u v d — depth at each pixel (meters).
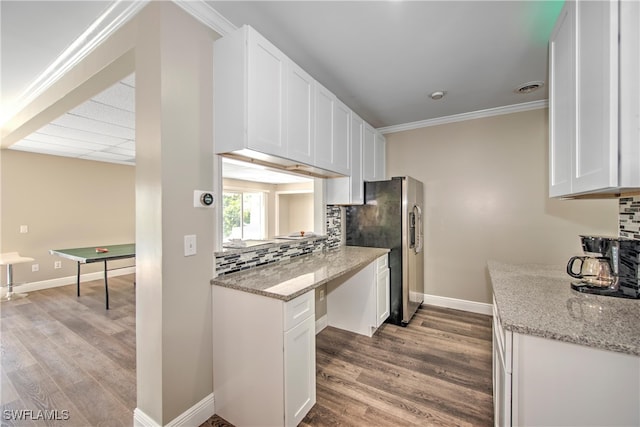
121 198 5.39
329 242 3.02
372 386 1.92
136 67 1.51
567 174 1.26
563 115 1.31
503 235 3.08
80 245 4.86
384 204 3.04
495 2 1.53
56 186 4.62
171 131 1.43
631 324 1.03
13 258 3.87
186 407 1.53
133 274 5.45
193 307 1.56
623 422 0.91
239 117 1.54
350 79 2.41
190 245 1.54
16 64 2.06
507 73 2.30
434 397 1.81
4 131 3.38
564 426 0.98
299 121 1.94
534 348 1.02
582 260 1.53
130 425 1.59
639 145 0.89
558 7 1.56
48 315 3.26
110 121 2.96
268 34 1.81
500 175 3.09
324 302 2.90
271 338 1.46
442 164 3.39
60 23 1.63
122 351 2.41
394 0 1.51
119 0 1.46
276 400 1.45
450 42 1.89
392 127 3.66
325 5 1.56
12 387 1.93
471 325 2.89
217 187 1.69
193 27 1.55
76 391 1.88
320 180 2.89
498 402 1.34
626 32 0.90
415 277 3.16
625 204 1.74
